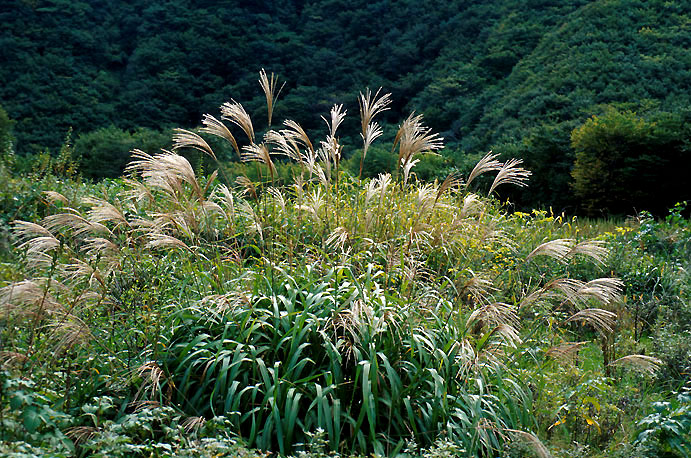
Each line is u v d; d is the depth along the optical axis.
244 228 6.30
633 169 26.91
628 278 8.20
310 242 6.02
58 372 4.02
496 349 4.71
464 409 4.24
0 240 4.68
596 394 4.92
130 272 4.86
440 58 74.62
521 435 3.99
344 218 6.21
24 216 8.59
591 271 8.28
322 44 88.75
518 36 69.38
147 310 4.46
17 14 77.50
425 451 3.85
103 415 3.97
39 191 9.22
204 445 3.42
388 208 6.27
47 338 4.16
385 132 55.38
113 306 4.67
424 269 6.08
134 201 5.66
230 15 88.94
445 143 54.16
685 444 4.37
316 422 3.91
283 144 5.75
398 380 4.05
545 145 31.03
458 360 4.34
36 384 3.77
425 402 4.17
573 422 4.64
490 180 28.52
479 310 4.55
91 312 4.53
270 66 80.81
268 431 3.78
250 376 4.17
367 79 77.69
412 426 3.96
